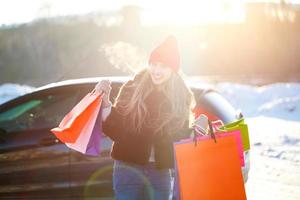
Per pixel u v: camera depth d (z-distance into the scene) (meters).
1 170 6.00
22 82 28.05
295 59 29.61
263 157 8.76
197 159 3.55
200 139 3.57
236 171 3.60
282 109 14.56
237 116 5.93
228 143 3.61
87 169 5.67
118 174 3.69
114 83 5.81
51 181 5.82
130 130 3.59
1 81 33.59
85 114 3.62
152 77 3.59
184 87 3.65
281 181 7.22
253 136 10.71
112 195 5.59
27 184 5.90
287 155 8.84
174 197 4.08
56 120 5.97
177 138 3.61
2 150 6.00
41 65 33.84
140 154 3.59
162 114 3.56
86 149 3.62
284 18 30.16
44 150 5.86
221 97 5.93
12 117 6.15
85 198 5.68
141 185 3.66
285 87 17.70
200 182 3.55
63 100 6.04
